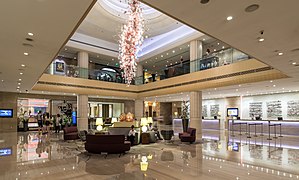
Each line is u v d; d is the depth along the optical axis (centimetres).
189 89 1482
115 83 1917
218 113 2027
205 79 1359
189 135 1133
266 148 937
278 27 446
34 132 1761
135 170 581
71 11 376
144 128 1123
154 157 757
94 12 1471
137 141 1059
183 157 756
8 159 721
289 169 592
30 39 508
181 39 1619
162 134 1202
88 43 1867
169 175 533
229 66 1200
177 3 351
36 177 518
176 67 1639
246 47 575
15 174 543
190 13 387
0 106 1655
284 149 909
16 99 1723
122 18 1559
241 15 394
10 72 876
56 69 1568
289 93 1544
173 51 1811
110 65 2450
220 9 371
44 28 447
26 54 621
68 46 1739
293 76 924
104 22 1600
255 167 613
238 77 1141
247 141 1163
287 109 1548
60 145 1042
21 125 1859
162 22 1591
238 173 553
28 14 387
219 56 1280
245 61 1112
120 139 815
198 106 1462
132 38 1205
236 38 510
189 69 1513
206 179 504
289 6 361
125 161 692
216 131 1781
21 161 691
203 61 1397
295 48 579
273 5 358
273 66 773
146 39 1992
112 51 2027
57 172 562
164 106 2898
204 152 853
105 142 805
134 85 2050
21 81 1111
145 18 1534
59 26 438
